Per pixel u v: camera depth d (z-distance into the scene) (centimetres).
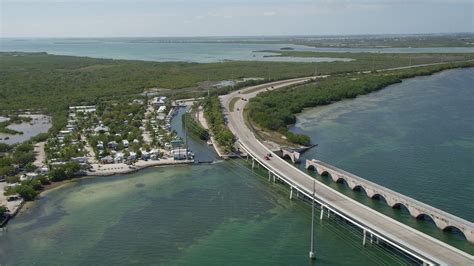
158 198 12000
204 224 10325
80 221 10631
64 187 13000
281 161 14112
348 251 8981
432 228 9769
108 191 12600
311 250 8756
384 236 8825
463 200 11050
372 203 11250
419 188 11875
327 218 10562
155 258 8888
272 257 8819
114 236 9819
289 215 10769
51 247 9419
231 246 9275
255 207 11288
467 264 7631
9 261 8912
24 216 11019
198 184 13075
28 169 13962
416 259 8512
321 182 12688
